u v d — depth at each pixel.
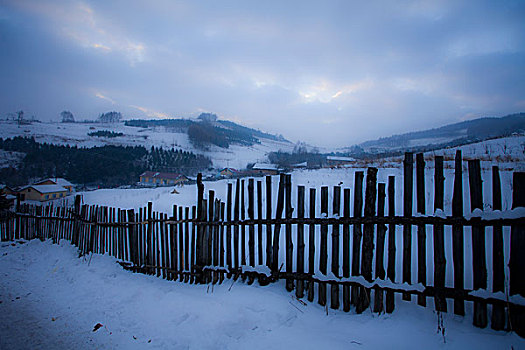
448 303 3.39
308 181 16.44
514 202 2.89
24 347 3.44
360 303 3.57
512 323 2.78
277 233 4.33
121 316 4.19
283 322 3.54
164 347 3.33
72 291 5.26
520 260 2.79
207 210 5.22
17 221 10.09
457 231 3.09
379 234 3.51
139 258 6.36
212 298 4.31
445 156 20.38
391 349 2.79
